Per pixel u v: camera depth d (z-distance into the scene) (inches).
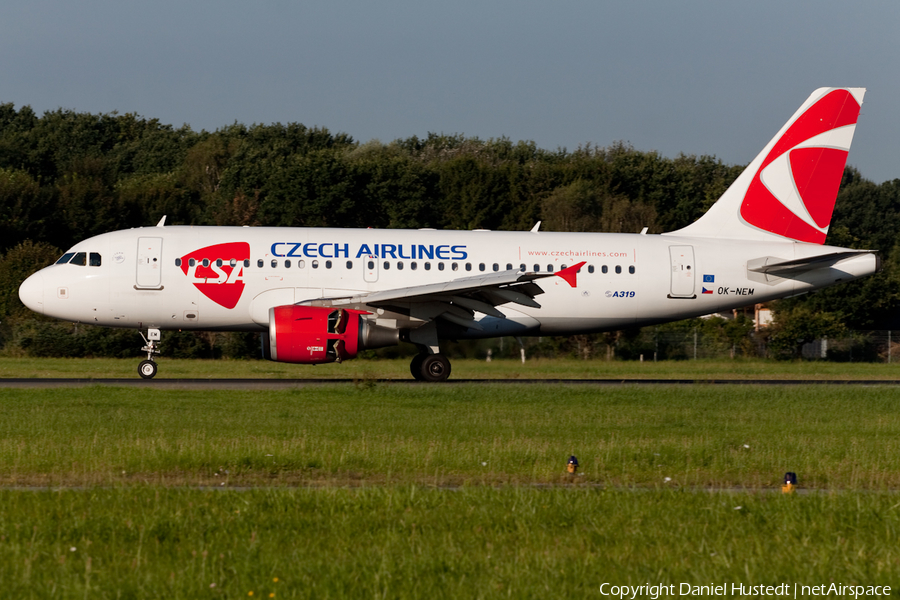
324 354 4138.8
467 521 1663.4
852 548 1567.4
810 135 4928.6
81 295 4308.6
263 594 1286.9
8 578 1333.7
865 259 4933.6
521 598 1299.2
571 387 4175.7
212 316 4389.8
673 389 4197.8
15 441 2423.7
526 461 2311.8
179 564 1407.5
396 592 1301.7
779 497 1866.4
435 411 3272.6
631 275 4729.3
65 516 1648.6
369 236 4530.0
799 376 5880.9
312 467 2193.7
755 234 4963.1
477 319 4640.8
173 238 4384.8
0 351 6589.6
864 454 2482.8
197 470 2135.8
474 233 4687.5
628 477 2176.4
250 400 3526.1
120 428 2701.8
